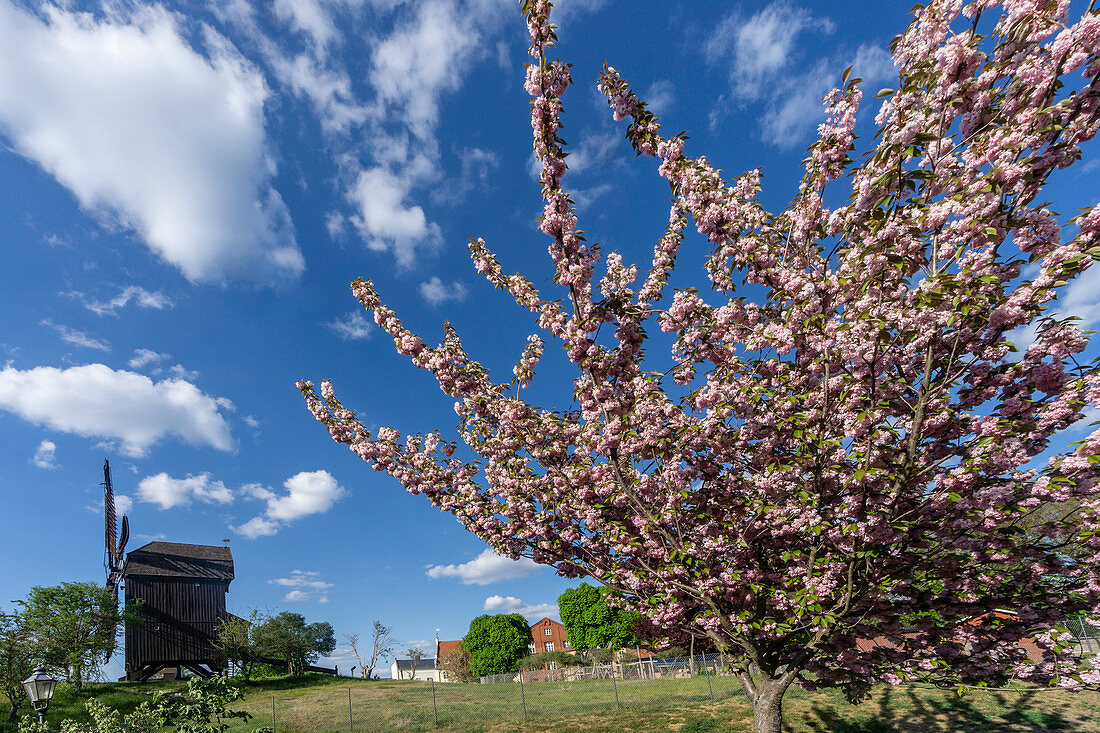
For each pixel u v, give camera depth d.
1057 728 13.37
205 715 6.64
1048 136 3.73
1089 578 4.23
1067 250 3.68
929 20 4.11
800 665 5.32
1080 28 3.47
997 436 4.20
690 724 15.76
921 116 3.93
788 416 5.23
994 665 4.68
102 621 28.11
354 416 8.55
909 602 5.03
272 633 38.91
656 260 5.82
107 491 43.59
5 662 22.44
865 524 4.37
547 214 5.03
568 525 6.96
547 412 6.63
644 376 5.77
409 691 30.05
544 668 53.53
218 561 42.88
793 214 5.26
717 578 5.30
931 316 4.11
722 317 5.37
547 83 4.73
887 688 17.94
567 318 5.58
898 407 5.05
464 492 7.68
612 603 7.45
